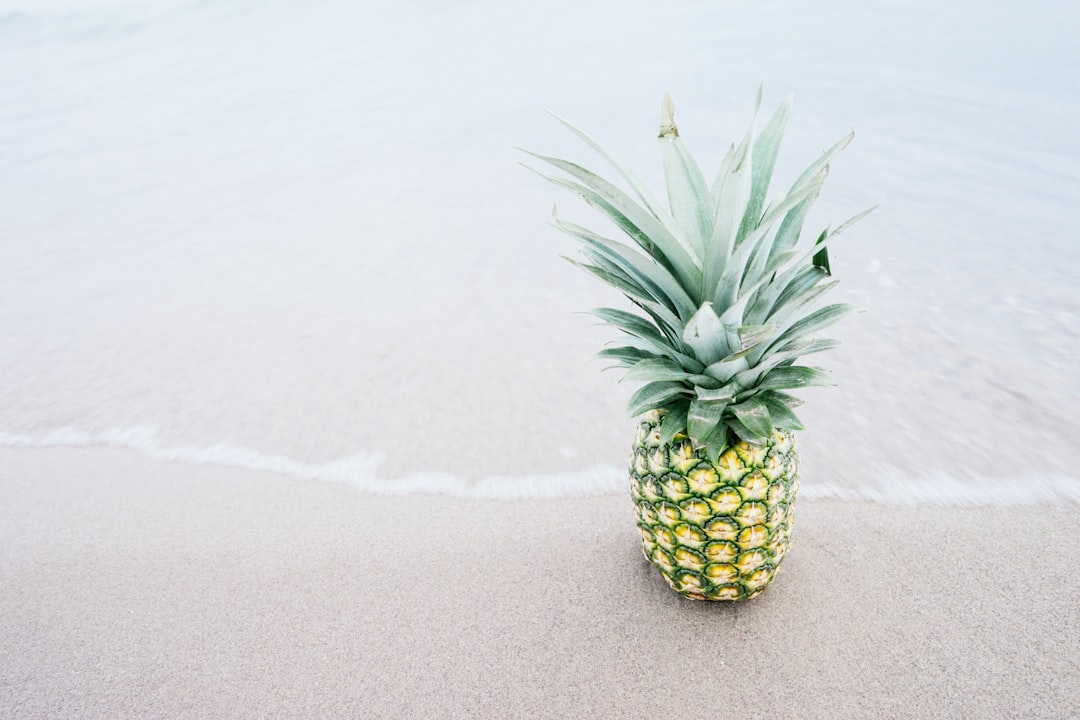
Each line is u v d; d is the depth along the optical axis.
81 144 10.50
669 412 2.28
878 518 2.98
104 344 5.17
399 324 5.00
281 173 8.40
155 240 7.03
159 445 3.98
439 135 8.83
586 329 4.70
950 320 4.21
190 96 12.27
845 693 2.26
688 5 13.10
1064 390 3.57
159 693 2.47
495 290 5.31
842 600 2.60
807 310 2.22
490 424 3.88
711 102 8.29
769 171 2.19
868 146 6.61
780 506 2.28
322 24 16.09
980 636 2.39
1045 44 8.41
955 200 5.50
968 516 2.93
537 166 7.47
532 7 14.83
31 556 3.22
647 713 2.26
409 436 3.84
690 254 2.16
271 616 2.75
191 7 19.09
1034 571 2.62
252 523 3.30
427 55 12.48
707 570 2.40
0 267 6.78
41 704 2.47
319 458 3.74
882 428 3.51
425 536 3.12
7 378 4.84
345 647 2.59
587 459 3.53
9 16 19.94
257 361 4.73
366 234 6.54
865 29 10.05
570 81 10.02
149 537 3.27
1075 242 4.76
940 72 8.12
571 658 2.47
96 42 17.55
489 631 2.61
